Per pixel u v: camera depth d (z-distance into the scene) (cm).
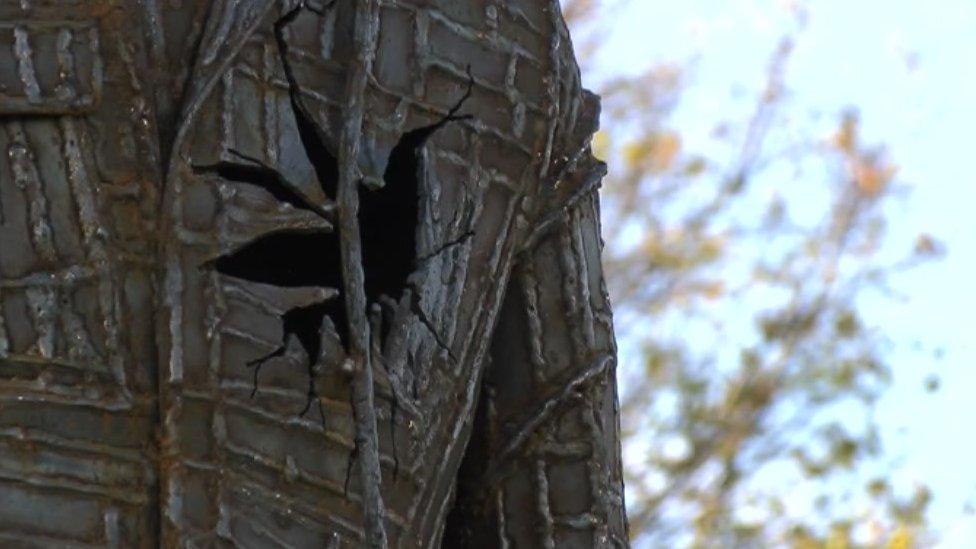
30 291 302
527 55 345
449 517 348
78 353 302
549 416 346
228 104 313
